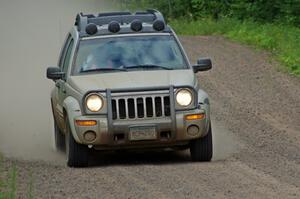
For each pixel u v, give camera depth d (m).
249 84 43.66
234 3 78.12
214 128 33.22
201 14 81.06
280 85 43.06
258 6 73.38
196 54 54.72
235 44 60.00
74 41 28.22
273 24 70.06
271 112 36.44
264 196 20.42
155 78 26.05
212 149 26.27
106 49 27.70
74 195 20.94
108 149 25.67
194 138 25.44
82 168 25.41
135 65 27.22
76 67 27.33
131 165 25.72
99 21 29.45
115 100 25.25
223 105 38.44
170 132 25.28
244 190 21.12
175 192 20.97
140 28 28.41
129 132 25.12
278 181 22.30
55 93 29.59
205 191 21.05
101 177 23.36
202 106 25.64
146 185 21.94
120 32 28.30
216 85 43.62
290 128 32.69
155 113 25.25
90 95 25.36
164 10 88.25
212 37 66.06
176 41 28.12
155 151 28.56
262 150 27.94
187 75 26.42
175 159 26.88
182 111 25.38
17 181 22.84
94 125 25.19
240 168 24.36
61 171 24.64
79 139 25.30
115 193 21.05
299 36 58.88
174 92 25.38
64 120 27.14
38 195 20.98
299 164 24.97
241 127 33.25
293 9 69.62
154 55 27.56
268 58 52.03
